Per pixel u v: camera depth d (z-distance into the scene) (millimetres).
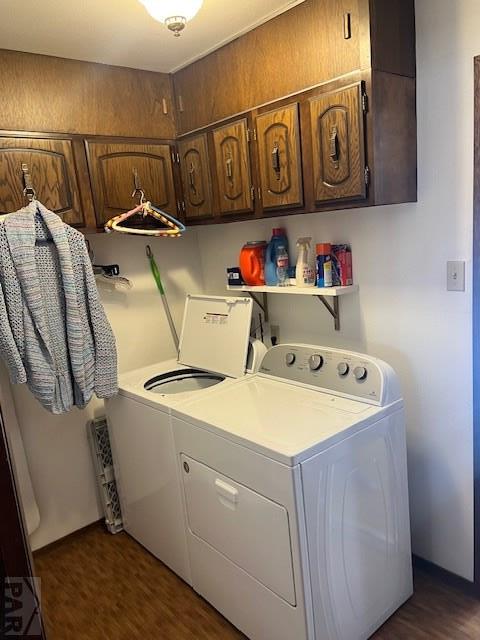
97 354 2080
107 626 1991
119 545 2516
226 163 2117
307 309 2338
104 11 1714
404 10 1652
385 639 1799
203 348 2506
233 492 1712
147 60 2213
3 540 666
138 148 2277
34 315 1843
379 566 1801
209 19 1853
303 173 1814
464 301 1757
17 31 1822
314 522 1539
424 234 1821
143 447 2205
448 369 1855
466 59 1600
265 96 1960
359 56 1591
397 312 1969
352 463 1646
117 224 2154
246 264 2326
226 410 1865
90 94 2172
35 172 2000
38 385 1901
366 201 1647
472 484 1873
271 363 2197
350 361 1885
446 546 2016
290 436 1587
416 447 2025
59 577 2301
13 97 1979
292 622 1605
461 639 1776
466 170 1666
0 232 1763
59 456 2508
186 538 2064
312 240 2225
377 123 1605
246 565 1744
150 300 2750
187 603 2074
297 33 1787
